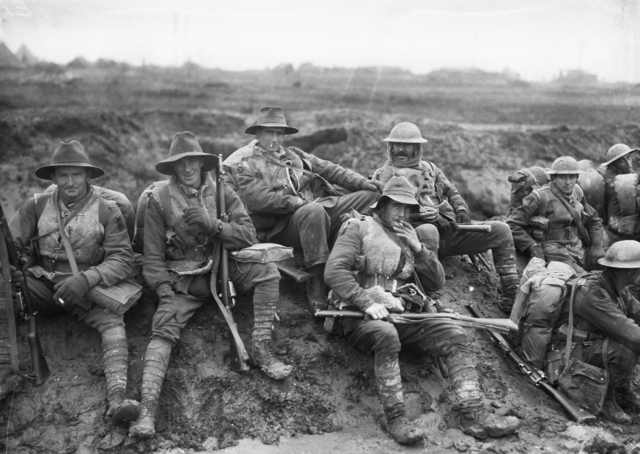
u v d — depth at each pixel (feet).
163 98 45.29
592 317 16.02
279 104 45.27
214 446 14.49
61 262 15.49
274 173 17.38
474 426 14.92
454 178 39.50
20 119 42.19
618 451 14.90
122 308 15.07
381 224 15.87
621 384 16.93
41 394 14.83
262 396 15.21
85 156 15.42
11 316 14.51
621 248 15.75
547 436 15.16
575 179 19.61
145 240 15.62
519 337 17.35
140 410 13.91
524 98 42.09
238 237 15.65
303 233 16.71
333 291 15.80
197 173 15.76
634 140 38.11
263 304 15.47
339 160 39.34
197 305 15.88
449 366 15.19
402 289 15.83
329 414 15.38
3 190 40.47
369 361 16.20
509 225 20.02
